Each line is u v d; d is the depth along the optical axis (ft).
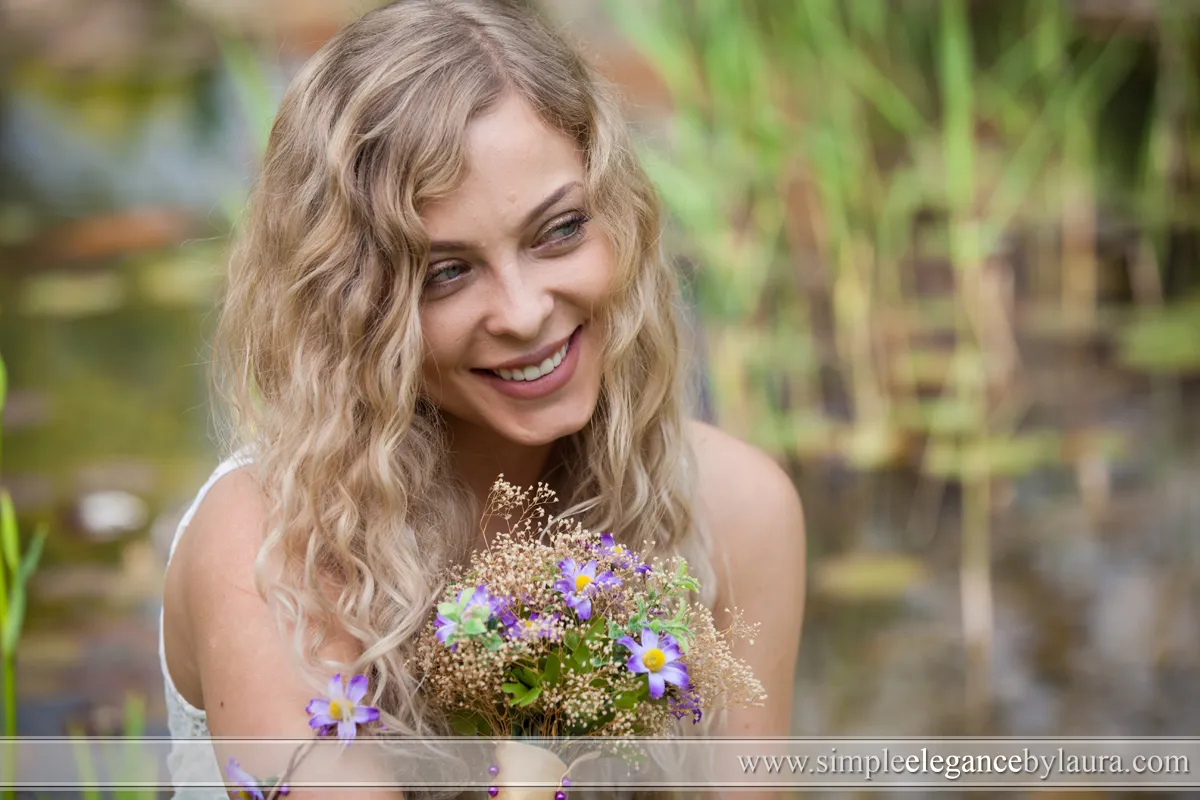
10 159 25.36
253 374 7.30
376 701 6.50
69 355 19.43
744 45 17.84
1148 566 13.75
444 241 6.43
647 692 6.02
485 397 6.84
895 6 21.06
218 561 6.87
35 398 18.17
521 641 5.85
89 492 15.43
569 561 6.03
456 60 6.43
